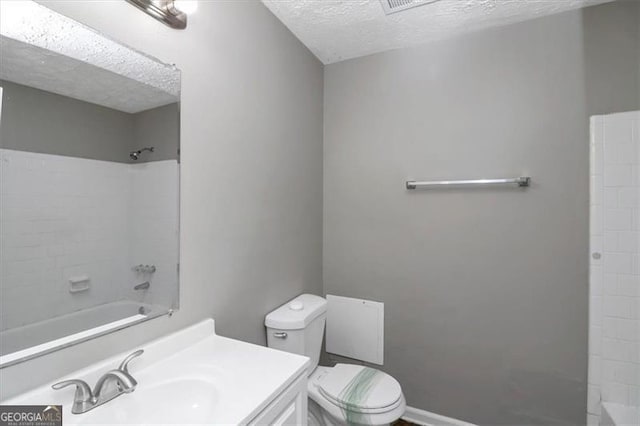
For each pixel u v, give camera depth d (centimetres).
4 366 70
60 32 79
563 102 159
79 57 83
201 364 100
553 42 161
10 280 71
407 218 195
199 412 88
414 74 192
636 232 148
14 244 72
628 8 148
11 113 71
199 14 117
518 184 166
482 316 176
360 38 185
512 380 170
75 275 83
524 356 168
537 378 165
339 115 214
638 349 147
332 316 216
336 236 215
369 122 205
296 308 162
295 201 184
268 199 158
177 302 108
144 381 90
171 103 106
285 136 173
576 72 157
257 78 149
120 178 93
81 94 84
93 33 85
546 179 162
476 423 178
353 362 210
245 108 141
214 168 124
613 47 150
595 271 154
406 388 195
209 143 121
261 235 153
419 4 154
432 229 188
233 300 134
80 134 83
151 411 85
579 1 151
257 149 150
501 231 172
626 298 149
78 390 77
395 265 198
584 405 156
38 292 76
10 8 71
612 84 151
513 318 170
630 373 148
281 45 169
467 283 180
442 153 185
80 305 83
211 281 123
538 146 164
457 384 182
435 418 186
